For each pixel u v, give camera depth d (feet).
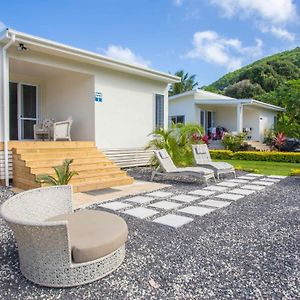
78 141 30.58
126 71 34.04
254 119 70.69
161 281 9.10
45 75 33.12
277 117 81.05
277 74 122.62
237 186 25.40
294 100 72.64
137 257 10.83
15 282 9.08
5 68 24.25
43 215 11.45
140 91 36.76
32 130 34.99
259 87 114.83
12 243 12.17
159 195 21.35
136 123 36.40
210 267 10.04
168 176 30.35
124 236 10.09
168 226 14.30
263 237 12.96
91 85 31.58
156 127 39.09
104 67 32.14
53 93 35.47
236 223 14.90
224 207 18.06
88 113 32.01
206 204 18.74
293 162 48.03
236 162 48.67
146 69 35.01
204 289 8.63
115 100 33.65
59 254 8.65
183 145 34.50
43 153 24.90
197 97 64.39
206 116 69.82
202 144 34.24
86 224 10.53
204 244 12.10
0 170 24.36
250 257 10.87
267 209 17.67
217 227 14.25
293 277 9.34
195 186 25.20
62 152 26.27
